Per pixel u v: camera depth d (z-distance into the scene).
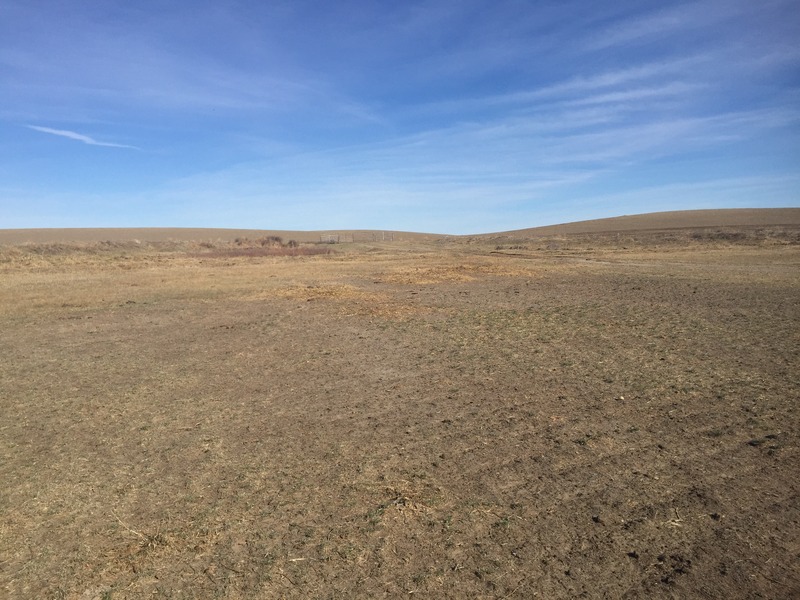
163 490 4.72
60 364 9.14
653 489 4.64
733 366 8.30
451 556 3.75
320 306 15.19
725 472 4.94
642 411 6.48
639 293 16.83
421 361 9.01
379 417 6.45
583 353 9.28
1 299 16.34
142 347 10.39
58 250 41.94
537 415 6.40
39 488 4.79
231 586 3.47
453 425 6.14
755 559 3.69
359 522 4.17
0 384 7.99
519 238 86.50
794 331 10.67
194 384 7.95
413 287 19.69
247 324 12.64
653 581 3.49
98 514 4.35
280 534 4.03
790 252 35.81
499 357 9.13
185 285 20.19
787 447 5.43
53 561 3.76
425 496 4.55
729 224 89.75
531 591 3.41
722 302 14.59
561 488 4.68
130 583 3.51
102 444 5.75
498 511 4.32
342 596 3.37
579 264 29.66
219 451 5.53
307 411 6.71
